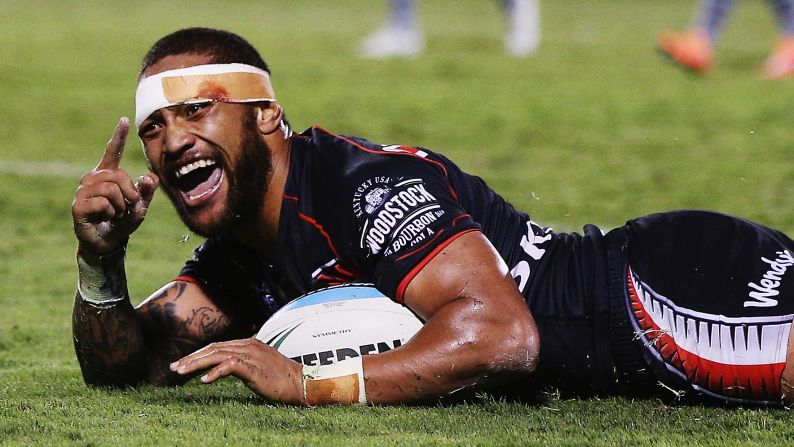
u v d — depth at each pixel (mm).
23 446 8461
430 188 9531
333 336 9562
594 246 10219
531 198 23500
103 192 9453
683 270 9820
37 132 31000
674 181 25016
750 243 9922
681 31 55188
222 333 11094
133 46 47594
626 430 8969
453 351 9094
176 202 9891
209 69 9617
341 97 35938
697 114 33344
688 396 9898
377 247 9336
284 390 9312
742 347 9555
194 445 8391
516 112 33875
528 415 9406
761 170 25984
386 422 8977
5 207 22906
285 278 10156
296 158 9938
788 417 9391
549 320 9977
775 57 39406
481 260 9219
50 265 18266
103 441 8562
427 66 42750
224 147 9602
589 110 34156
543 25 57281
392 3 45750
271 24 56656
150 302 10930
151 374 10844
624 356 9867
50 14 59188
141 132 9742
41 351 12938
